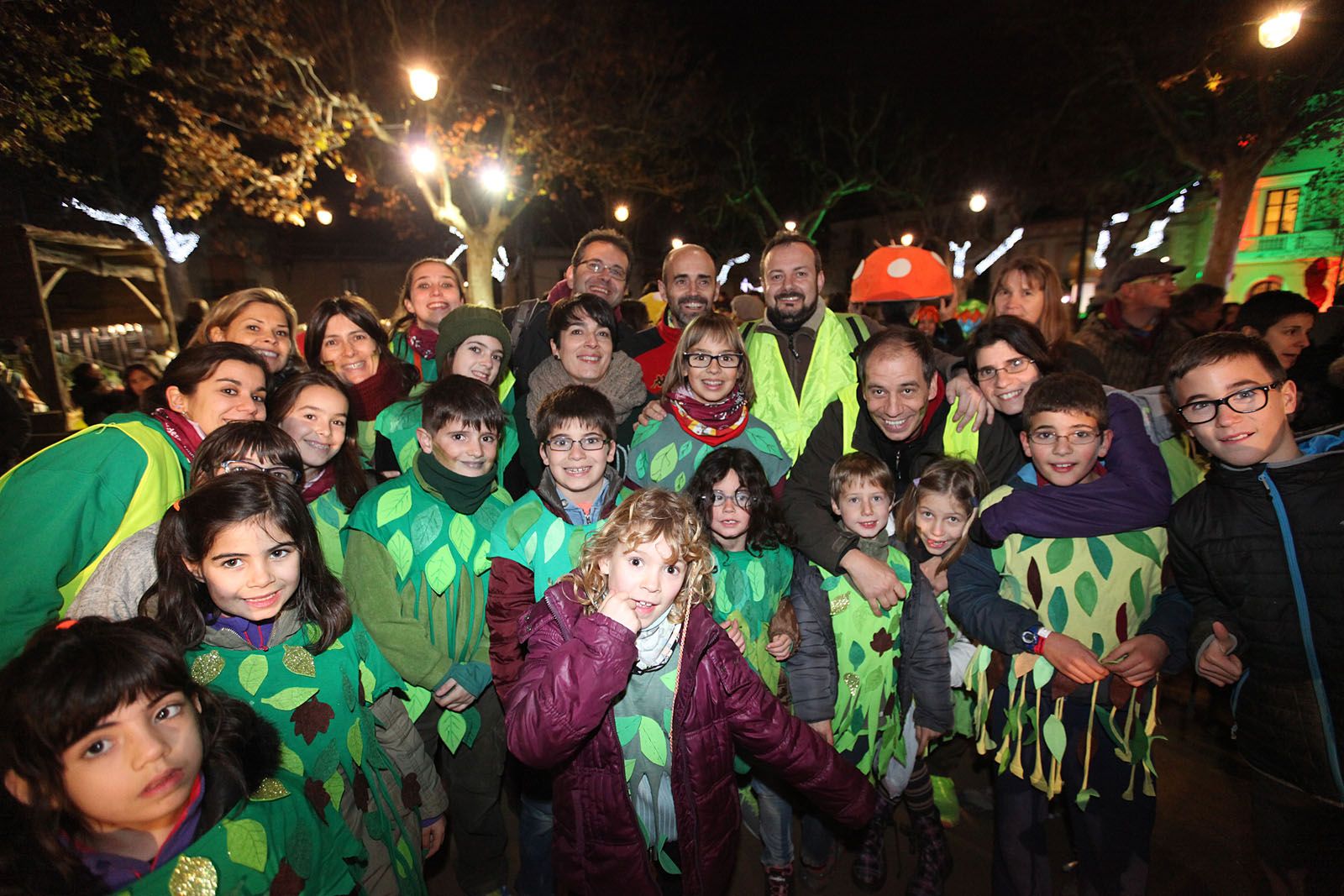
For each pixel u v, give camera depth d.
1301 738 1.84
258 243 27.59
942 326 7.09
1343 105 7.88
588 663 1.56
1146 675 2.00
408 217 20.17
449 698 2.21
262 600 1.63
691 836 1.78
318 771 1.67
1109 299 4.17
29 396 7.22
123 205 16.09
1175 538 2.03
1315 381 3.13
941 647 2.34
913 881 2.48
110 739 1.18
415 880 1.95
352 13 13.55
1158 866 2.55
